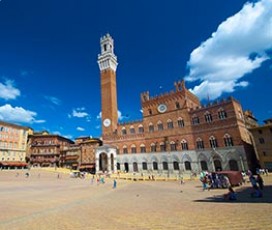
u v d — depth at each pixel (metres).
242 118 69.62
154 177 69.88
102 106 103.19
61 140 123.31
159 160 80.69
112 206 23.75
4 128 97.94
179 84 82.00
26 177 70.50
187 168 73.62
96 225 15.49
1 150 94.56
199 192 33.41
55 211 21.34
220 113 68.94
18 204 25.59
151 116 86.94
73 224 15.95
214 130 69.31
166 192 35.47
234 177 37.88
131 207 22.61
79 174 78.38
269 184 36.12
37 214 19.92
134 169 86.31
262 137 61.44
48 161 113.75
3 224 16.31
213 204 21.83
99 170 91.62
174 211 19.34
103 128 99.75
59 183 56.84
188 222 15.09
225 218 15.52
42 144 116.75
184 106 78.81
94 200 28.84
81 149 108.94
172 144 79.00
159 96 86.44
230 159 64.12
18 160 102.56
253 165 64.81
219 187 37.62
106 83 105.19
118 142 93.12
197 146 72.75
